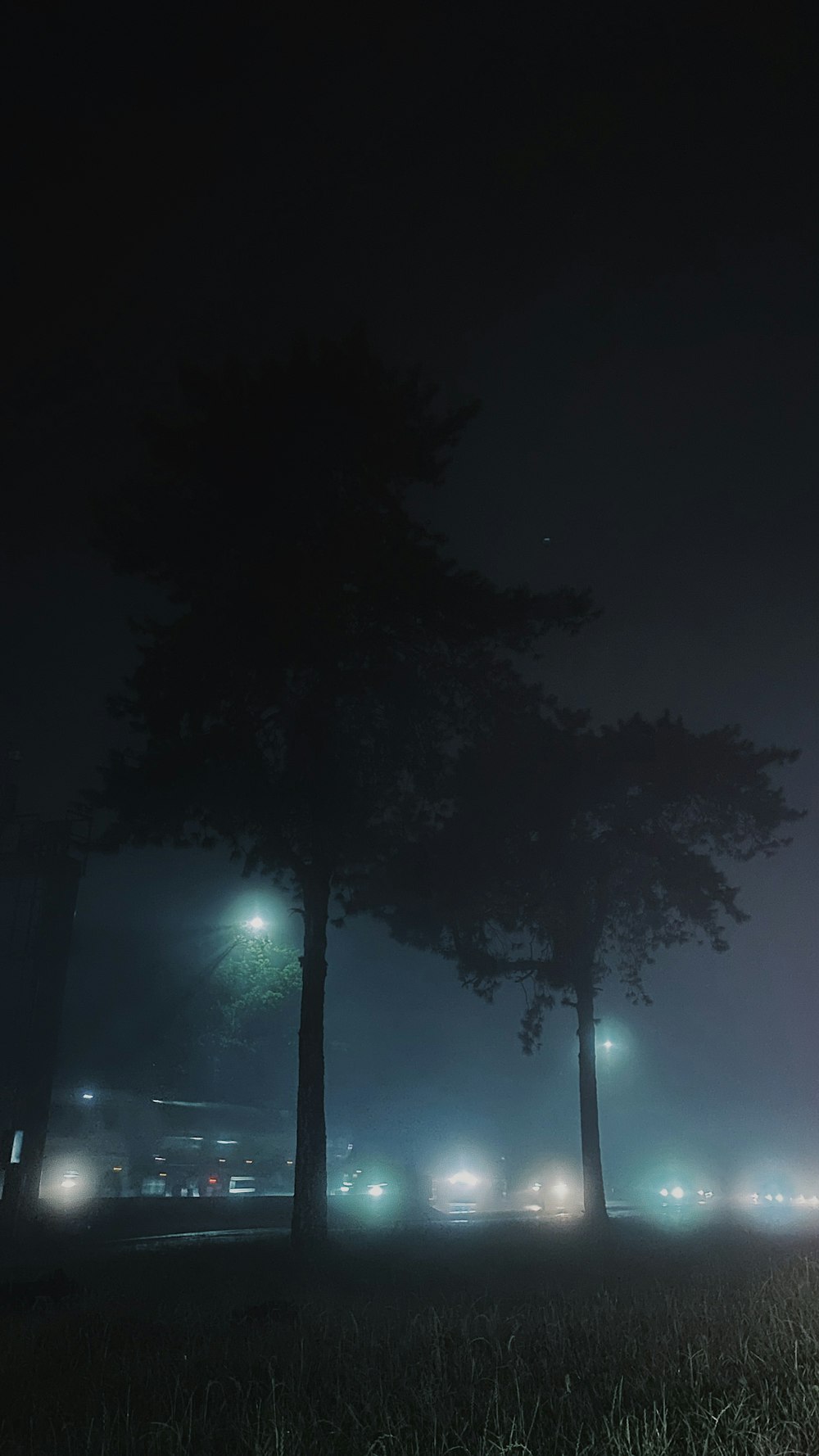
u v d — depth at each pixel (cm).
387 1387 621
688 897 2733
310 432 2222
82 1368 781
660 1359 635
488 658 2430
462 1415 539
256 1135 4316
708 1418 480
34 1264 1775
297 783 2166
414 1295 1212
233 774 2152
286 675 2244
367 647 2234
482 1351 710
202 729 2236
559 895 2784
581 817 2830
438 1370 645
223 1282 1402
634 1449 454
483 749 2742
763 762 2773
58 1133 3538
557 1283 1320
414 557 2194
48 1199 2862
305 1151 2003
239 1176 4088
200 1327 968
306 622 2105
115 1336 910
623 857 2770
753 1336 681
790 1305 823
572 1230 2467
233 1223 3061
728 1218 3195
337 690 2197
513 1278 1438
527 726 2745
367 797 2241
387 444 2306
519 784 2720
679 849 2725
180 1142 3903
